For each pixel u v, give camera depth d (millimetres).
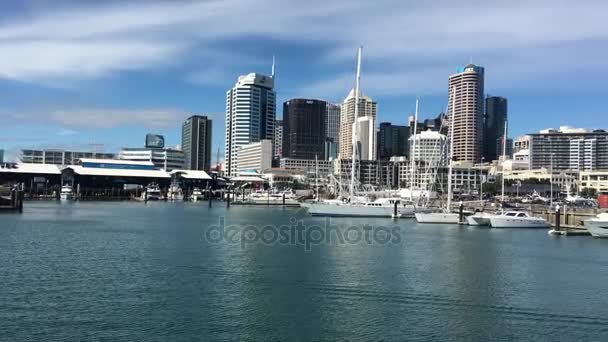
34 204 180875
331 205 133375
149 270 55250
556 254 68875
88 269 55375
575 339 35531
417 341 35000
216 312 40625
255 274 53656
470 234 92188
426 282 50938
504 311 41594
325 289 47844
